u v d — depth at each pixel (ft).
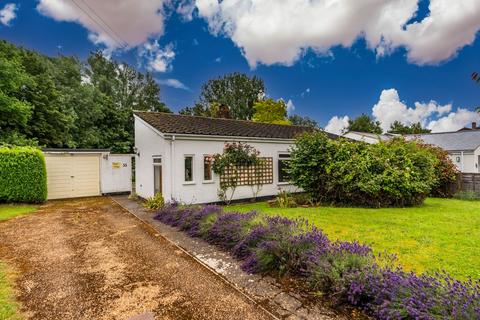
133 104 130.41
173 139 35.78
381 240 19.61
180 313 11.19
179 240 21.49
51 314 11.26
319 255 13.30
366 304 10.61
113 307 11.75
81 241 21.38
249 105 145.07
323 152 37.35
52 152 46.39
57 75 77.30
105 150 51.16
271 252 15.10
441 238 19.75
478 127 113.91
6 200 39.37
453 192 46.50
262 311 11.23
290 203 36.81
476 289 9.33
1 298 12.46
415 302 9.07
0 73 49.14
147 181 42.65
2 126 51.49
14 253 18.69
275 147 46.65
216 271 15.42
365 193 34.65
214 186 39.65
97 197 48.85
